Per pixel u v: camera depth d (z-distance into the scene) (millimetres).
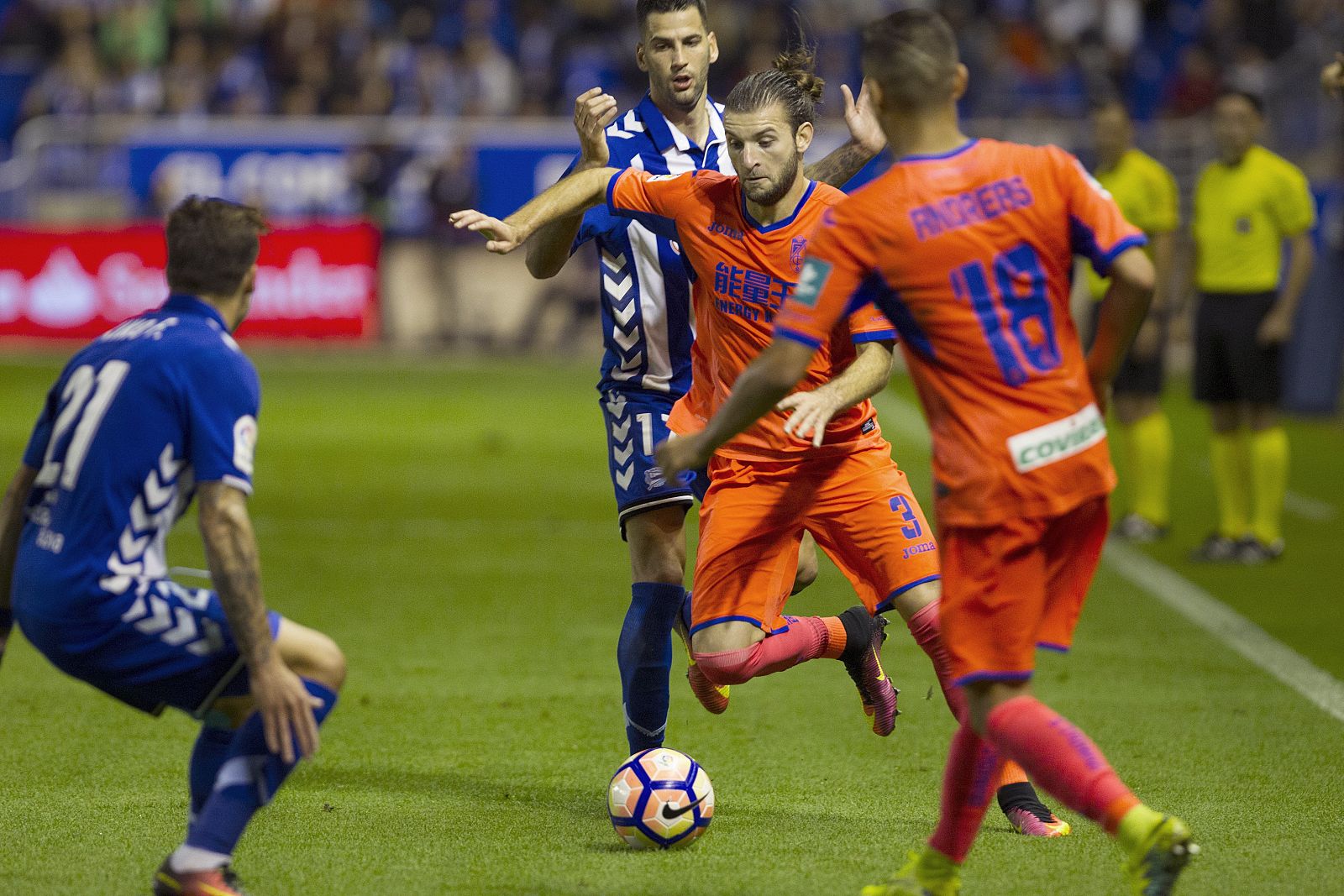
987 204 12359
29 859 14430
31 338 64312
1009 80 75750
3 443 44938
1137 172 33469
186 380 12305
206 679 12641
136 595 12320
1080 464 12477
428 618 26141
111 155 65812
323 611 26609
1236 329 31641
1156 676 22469
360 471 41969
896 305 12492
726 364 15930
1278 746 18812
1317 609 27188
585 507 37094
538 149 66688
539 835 15359
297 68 73188
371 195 66500
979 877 14141
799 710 20703
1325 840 15203
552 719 20062
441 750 18594
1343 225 52156
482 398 56719
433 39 79375
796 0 74375
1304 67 64875
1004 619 12422
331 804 16391
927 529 15906
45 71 77000
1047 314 12516
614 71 76188
